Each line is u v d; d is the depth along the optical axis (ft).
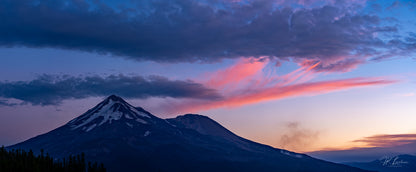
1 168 585.63
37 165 623.77
